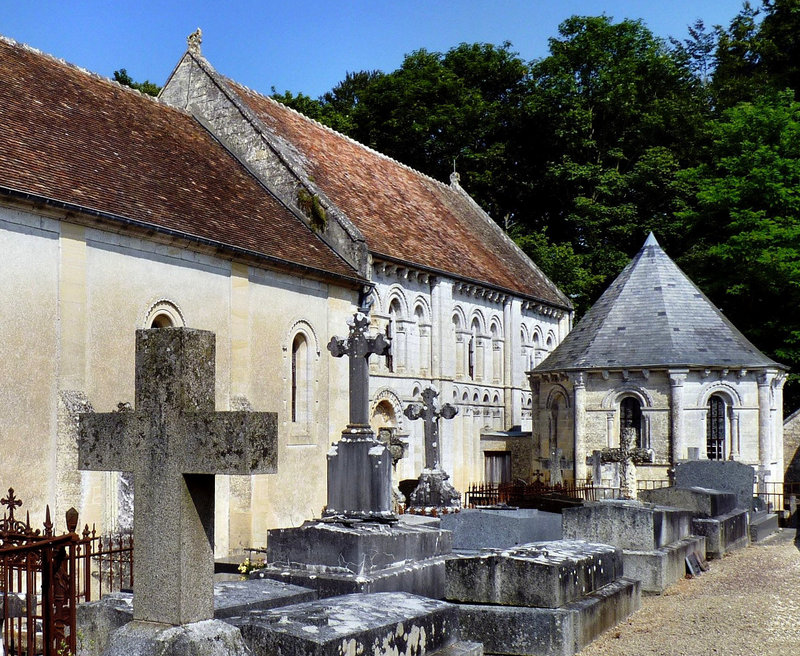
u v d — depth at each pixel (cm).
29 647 1043
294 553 1505
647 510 1731
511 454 3934
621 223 5812
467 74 6431
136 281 2191
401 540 1544
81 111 2536
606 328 3678
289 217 3081
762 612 1495
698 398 3456
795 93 5925
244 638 880
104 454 829
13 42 2562
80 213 2005
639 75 6238
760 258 4516
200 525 813
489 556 1292
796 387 4981
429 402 2583
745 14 6675
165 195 2448
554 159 6250
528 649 1226
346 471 1756
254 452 780
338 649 858
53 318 1958
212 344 845
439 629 1004
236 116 3278
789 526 3048
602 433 3550
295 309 2792
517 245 5303
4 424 1822
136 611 808
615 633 1358
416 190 4375
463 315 3925
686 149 6103
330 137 3972
